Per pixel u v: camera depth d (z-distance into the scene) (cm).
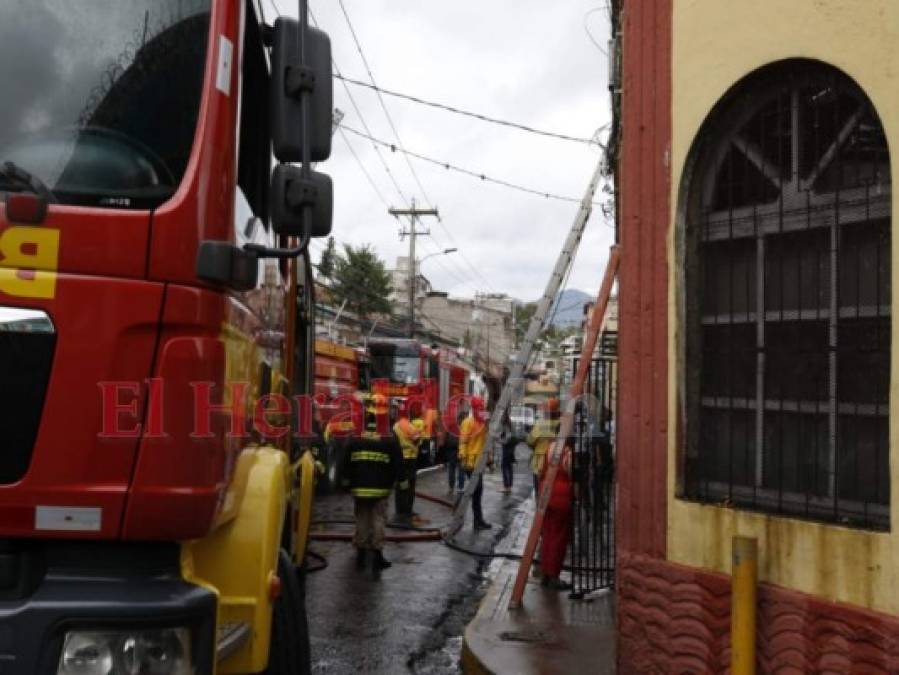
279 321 537
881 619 378
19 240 266
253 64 367
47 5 292
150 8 297
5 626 252
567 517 880
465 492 1270
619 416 545
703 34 489
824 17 423
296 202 316
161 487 266
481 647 661
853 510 413
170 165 285
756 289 470
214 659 277
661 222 515
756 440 466
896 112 389
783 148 458
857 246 421
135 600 260
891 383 385
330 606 864
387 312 4822
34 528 260
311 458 768
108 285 268
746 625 422
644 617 512
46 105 285
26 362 263
